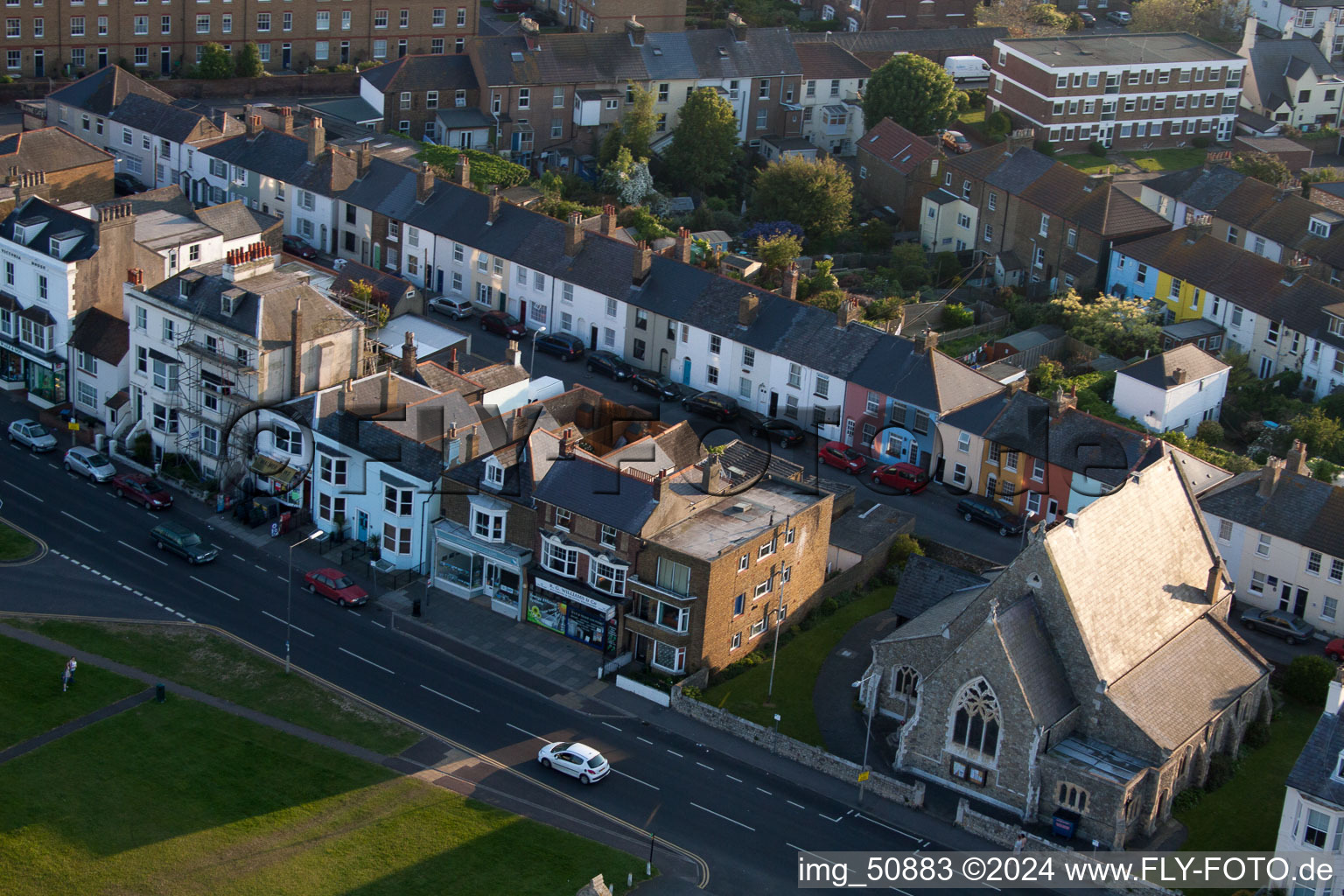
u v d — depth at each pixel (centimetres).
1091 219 16300
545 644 10600
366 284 14012
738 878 8681
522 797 9188
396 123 18288
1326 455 13400
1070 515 9412
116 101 16750
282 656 10238
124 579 10825
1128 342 14912
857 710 10125
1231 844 9081
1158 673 9512
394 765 9375
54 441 12219
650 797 9250
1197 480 12062
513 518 10750
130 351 12219
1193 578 10106
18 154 14962
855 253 17375
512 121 18588
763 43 19850
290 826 8831
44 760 9188
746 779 9475
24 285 12750
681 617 10112
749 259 15400
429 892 8419
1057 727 9138
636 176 17675
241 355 11488
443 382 12044
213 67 18925
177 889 8350
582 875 8594
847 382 13000
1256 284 15100
